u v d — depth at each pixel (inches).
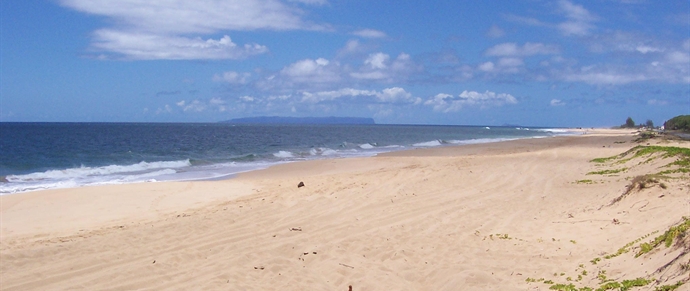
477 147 1461.6
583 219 352.8
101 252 310.2
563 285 222.8
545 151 1054.4
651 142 1048.2
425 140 2240.4
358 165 897.5
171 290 243.3
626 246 263.1
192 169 912.3
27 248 327.6
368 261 288.7
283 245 319.3
